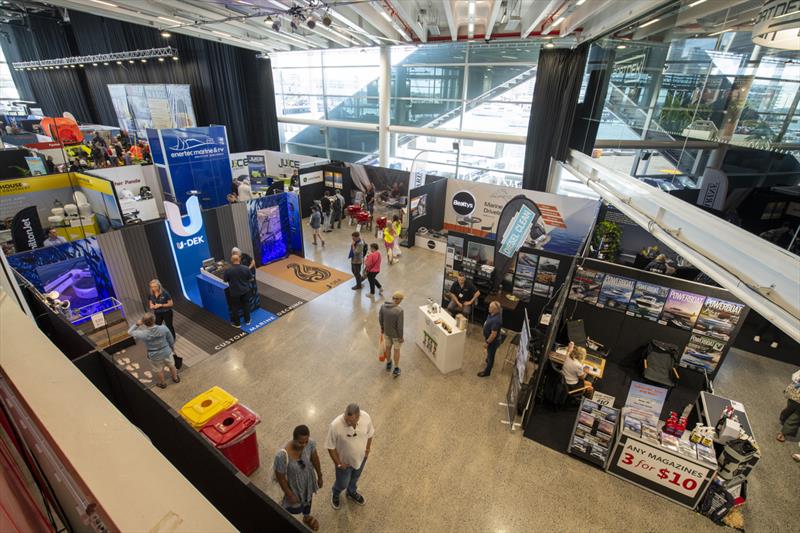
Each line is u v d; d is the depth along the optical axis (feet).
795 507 13.10
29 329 3.59
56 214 29.76
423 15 30.30
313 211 33.30
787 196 7.81
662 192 14.14
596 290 20.44
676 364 19.40
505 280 22.84
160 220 23.24
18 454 3.41
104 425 2.43
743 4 10.30
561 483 13.53
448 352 18.25
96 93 67.00
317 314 23.38
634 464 13.37
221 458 5.59
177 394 16.84
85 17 60.03
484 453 14.56
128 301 22.27
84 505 2.11
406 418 15.99
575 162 29.60
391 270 29.99
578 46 29.35
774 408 17.58
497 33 32.50
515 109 38.52
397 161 48.08
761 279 8.46
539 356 16.61
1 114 67.82
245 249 28.19
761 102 9.09
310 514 11.94
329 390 17.34
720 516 12.31
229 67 50.16
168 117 49.26
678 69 14.40
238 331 21.50
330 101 49.65
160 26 31.63
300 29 31.55
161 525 1.70
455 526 12.01
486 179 43.34
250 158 48.44
